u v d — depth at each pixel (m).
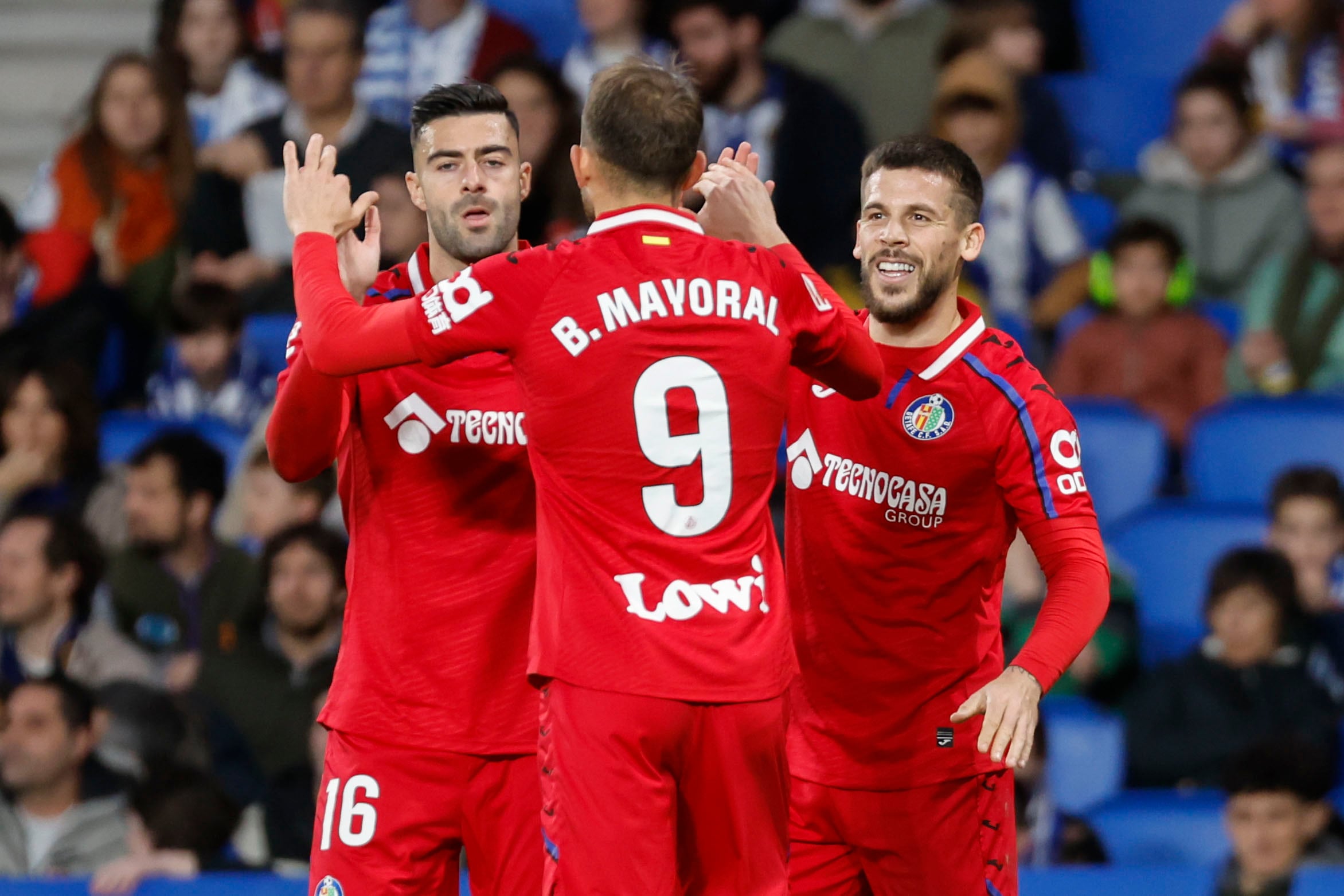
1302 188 31.17
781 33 33.16
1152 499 27.48
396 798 13.53
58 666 23.69
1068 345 28.98
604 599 11.84
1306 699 23.53
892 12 32.47
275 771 22.41
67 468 26.91
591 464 11.87
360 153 28.91
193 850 20.89
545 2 36.44
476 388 13.35
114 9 37.81
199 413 28.75
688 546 11.89
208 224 30.58
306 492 25.11
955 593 14.27
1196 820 22.44
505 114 13.19
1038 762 21.61
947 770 14.35
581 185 12.43
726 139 29.91
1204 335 28.61
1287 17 33.59
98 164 31.23
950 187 13.78
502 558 13.43
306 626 22.69
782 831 12.47
